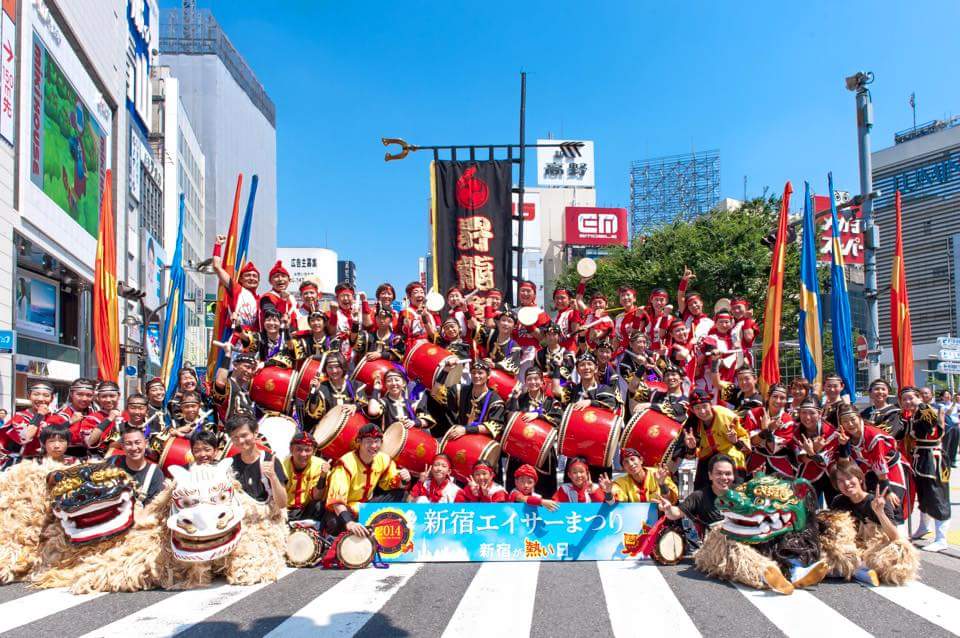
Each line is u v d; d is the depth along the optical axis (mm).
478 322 10891
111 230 13258
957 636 4770
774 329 12977
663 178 70938
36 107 22688
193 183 57281
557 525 7148
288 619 5086
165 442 7926
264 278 83875
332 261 104250
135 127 37688
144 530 6262
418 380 9328
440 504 7148
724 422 7742
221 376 8828
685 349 10406
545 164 70312
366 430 7234
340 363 8820
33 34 22422
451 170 13289
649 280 28656
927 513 7988
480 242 13102
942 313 49969
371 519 7074
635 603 5523
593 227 63969
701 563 6484
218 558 6102
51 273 25594
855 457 7133
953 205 49812
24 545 6336
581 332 11648
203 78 70375
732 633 4797
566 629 4871
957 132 50000
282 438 7793
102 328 12906
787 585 5777
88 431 8477
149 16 41688
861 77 13453
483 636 4727
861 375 33281
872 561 6191
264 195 84000
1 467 8266
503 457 8617
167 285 45062
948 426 8406
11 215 20719
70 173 26078
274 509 6688
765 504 6133
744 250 26750
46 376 25328
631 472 7496
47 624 4980
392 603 5512
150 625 4945
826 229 28828
